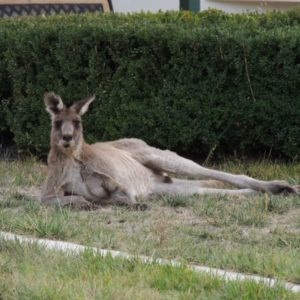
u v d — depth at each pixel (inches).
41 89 928.3
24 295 468.8
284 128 863.7
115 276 502.6
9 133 1032.2
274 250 572.7
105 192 751.7
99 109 906.7
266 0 1347.2
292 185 826.8
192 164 813.9
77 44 905.5
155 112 885.2
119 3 1282.0
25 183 848.9
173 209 730.8
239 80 858.8
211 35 859.4
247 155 925.2
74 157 743.7
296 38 840.3
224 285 481.1
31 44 926.4
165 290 484.4
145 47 879.1
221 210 708.0
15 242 576.7
